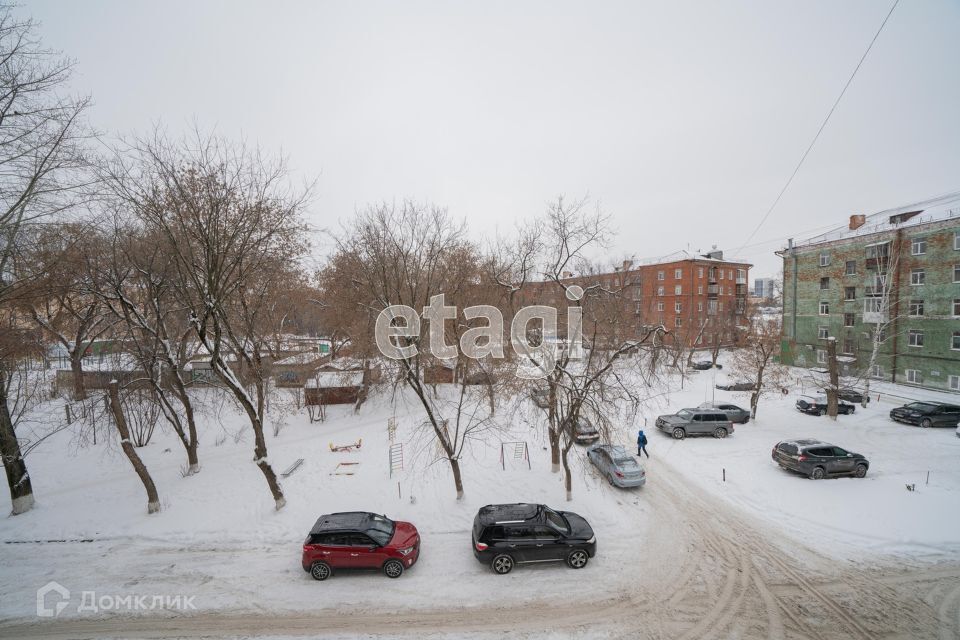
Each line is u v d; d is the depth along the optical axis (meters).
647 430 23.80
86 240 14.38
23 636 9.30
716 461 19.16
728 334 52.84
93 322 24.48
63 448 20.48
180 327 20.33
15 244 13.31
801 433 22.75
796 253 40.28
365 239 16.30
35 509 14.65
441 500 15.03
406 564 11.29
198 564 11.73
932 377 30.55
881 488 16.08
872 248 33.81
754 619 9.80
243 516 14.08
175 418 16.94
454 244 21.48
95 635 9.32
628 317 31.38
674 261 58.06
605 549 12.54
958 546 12.45
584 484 16.34
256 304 20.19
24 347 16.03
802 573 11.45
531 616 9.89
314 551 11.04
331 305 29.03
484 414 24.03
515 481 16.47
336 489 15.87
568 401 15.52
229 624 9.62
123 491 15.90
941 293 30.05
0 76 11.03
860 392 29.42
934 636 9.29
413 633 9.36
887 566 11.69
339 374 29.52
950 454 19.41
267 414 25.34
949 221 29.58
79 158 12.52
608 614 9.97
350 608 10.11
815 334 38.56
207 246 12.71
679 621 9.75
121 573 11.35
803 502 15.16
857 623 9.68
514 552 11.42
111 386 14.12
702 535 13.29
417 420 24.77
